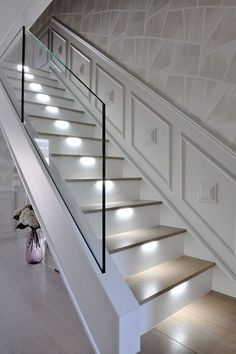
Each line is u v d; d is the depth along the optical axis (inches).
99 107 95.4
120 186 97.7
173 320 68.2
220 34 83.5
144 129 104.8
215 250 83.3
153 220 95.7
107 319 57.9
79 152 85.3
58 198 77.4
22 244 149.8
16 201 168.4
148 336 62.0
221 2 83.5
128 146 111.0
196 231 87.6
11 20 97.0
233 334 62.7
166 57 98.6
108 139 118.5
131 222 88.8
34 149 88.2
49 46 164.2
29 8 89.5
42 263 118.3
